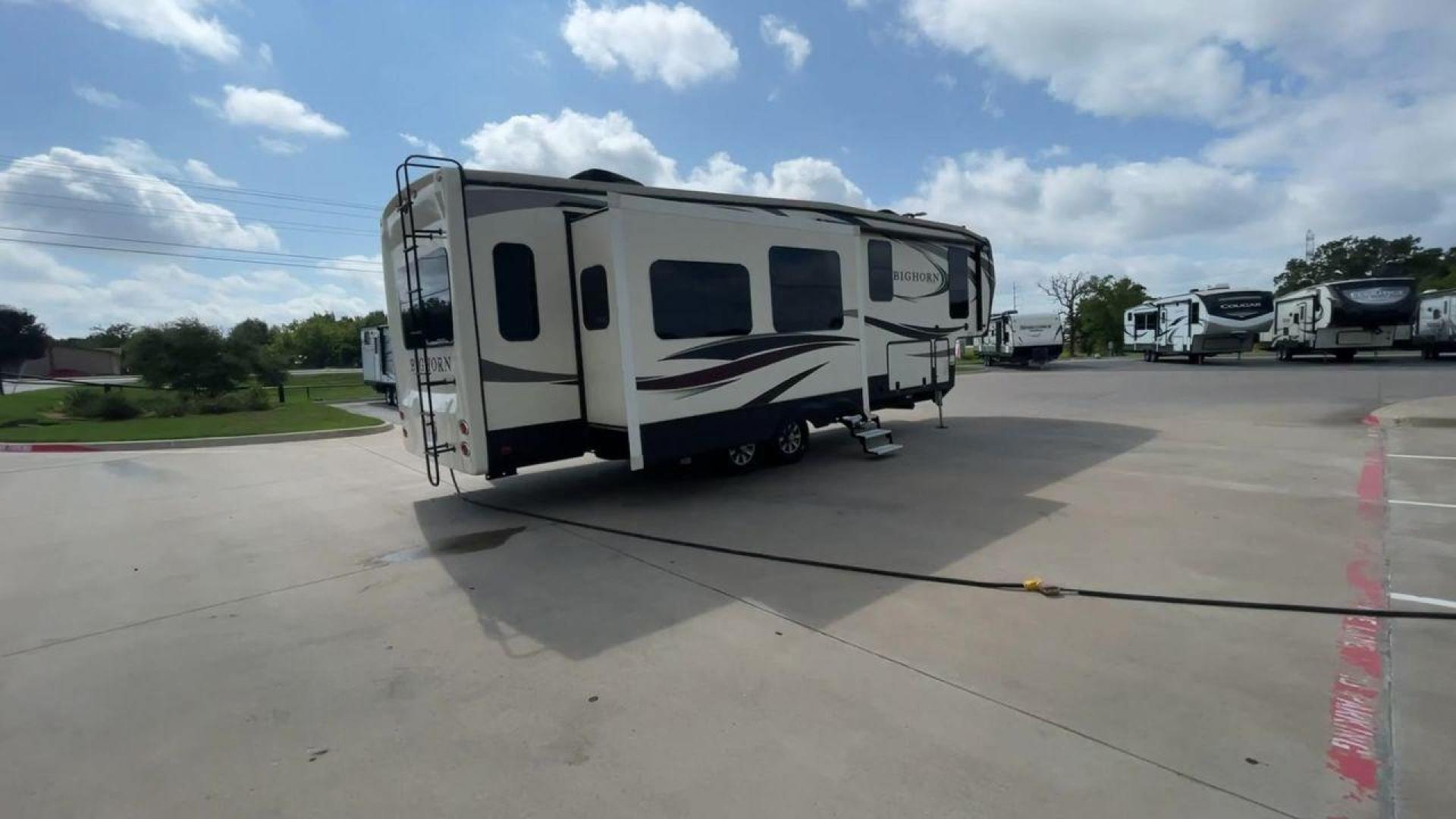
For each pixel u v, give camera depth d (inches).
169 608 183.5
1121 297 2102.6
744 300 294.4
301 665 148.3
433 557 221.5
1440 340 938.1
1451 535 202.1
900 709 120.6
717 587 183.6
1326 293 957.8
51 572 214.5
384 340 885.2
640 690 131.1
